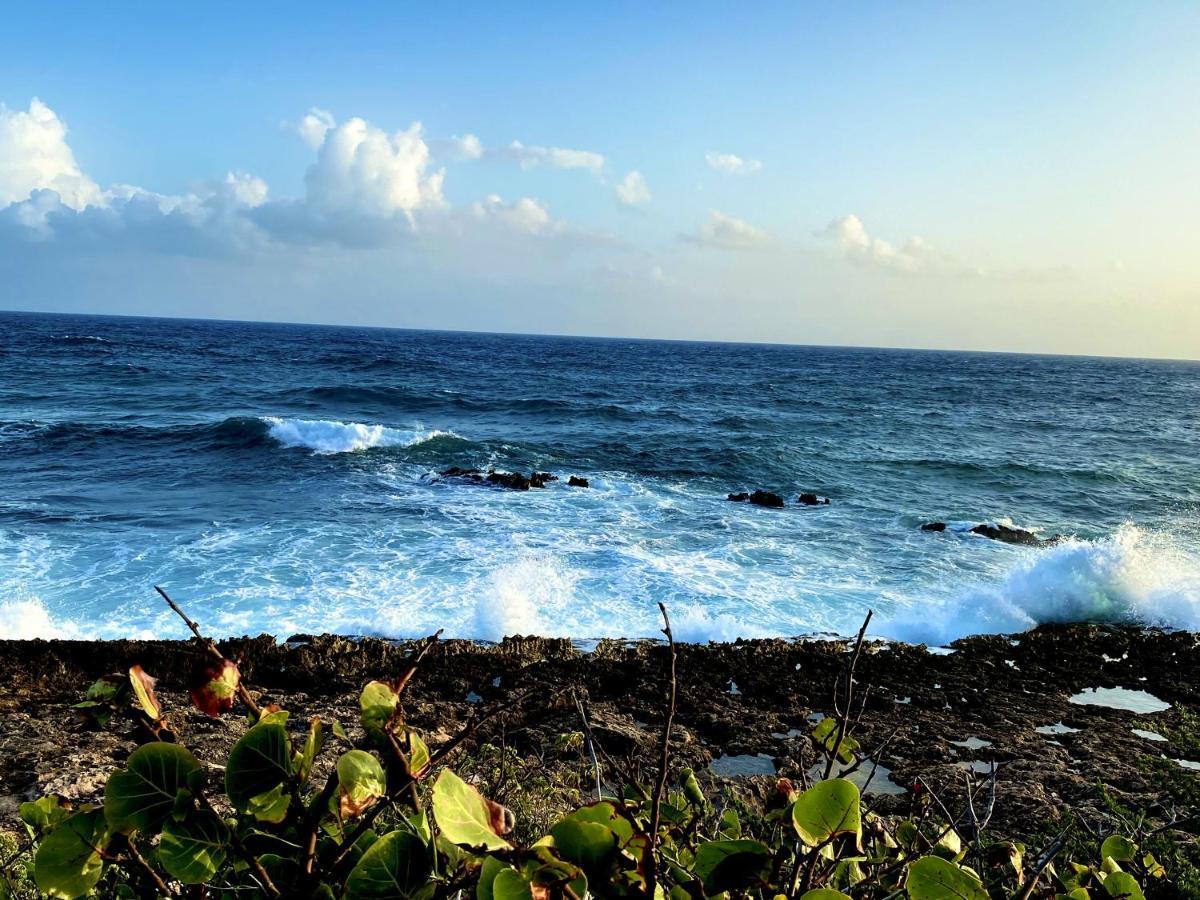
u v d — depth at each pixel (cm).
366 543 1636
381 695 105
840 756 180
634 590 1423
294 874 102
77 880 106
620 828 102
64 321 19938
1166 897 322
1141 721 966
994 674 1114
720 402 5478
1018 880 177
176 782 100
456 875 99
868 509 2334
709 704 949
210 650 106
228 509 1928
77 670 946
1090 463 3434
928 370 11569
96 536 1645
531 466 2762
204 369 6253
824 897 110
